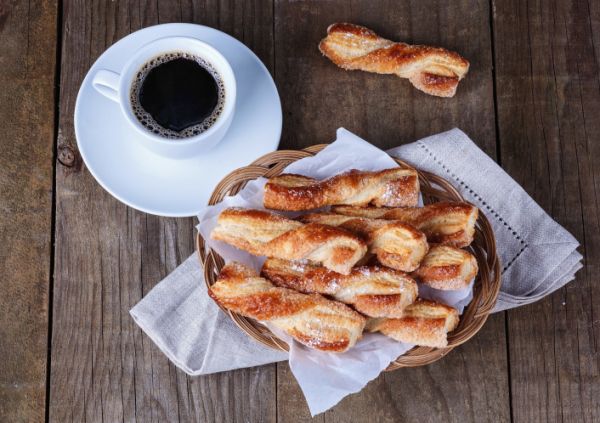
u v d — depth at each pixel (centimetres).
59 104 89
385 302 76
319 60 90
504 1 91
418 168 86
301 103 89
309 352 78
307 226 77
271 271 78
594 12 91
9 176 88
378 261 79
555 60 91
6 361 87
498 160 90
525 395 88
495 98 90
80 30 90
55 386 87
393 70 88
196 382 87
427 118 90
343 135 82
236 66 84
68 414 87
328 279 77
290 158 82
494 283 80
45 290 88
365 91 90
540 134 90
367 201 80
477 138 90
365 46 88
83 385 87
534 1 91
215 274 80
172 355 86
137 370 87
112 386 87
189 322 86
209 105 81
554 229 87
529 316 88
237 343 85
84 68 89
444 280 77
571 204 90
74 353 87
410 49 87
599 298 89
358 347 78
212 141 81
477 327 79
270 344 79
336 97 90
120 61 83
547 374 88
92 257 88
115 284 87
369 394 87
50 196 88
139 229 88
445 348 79
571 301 88
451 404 87
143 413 87
